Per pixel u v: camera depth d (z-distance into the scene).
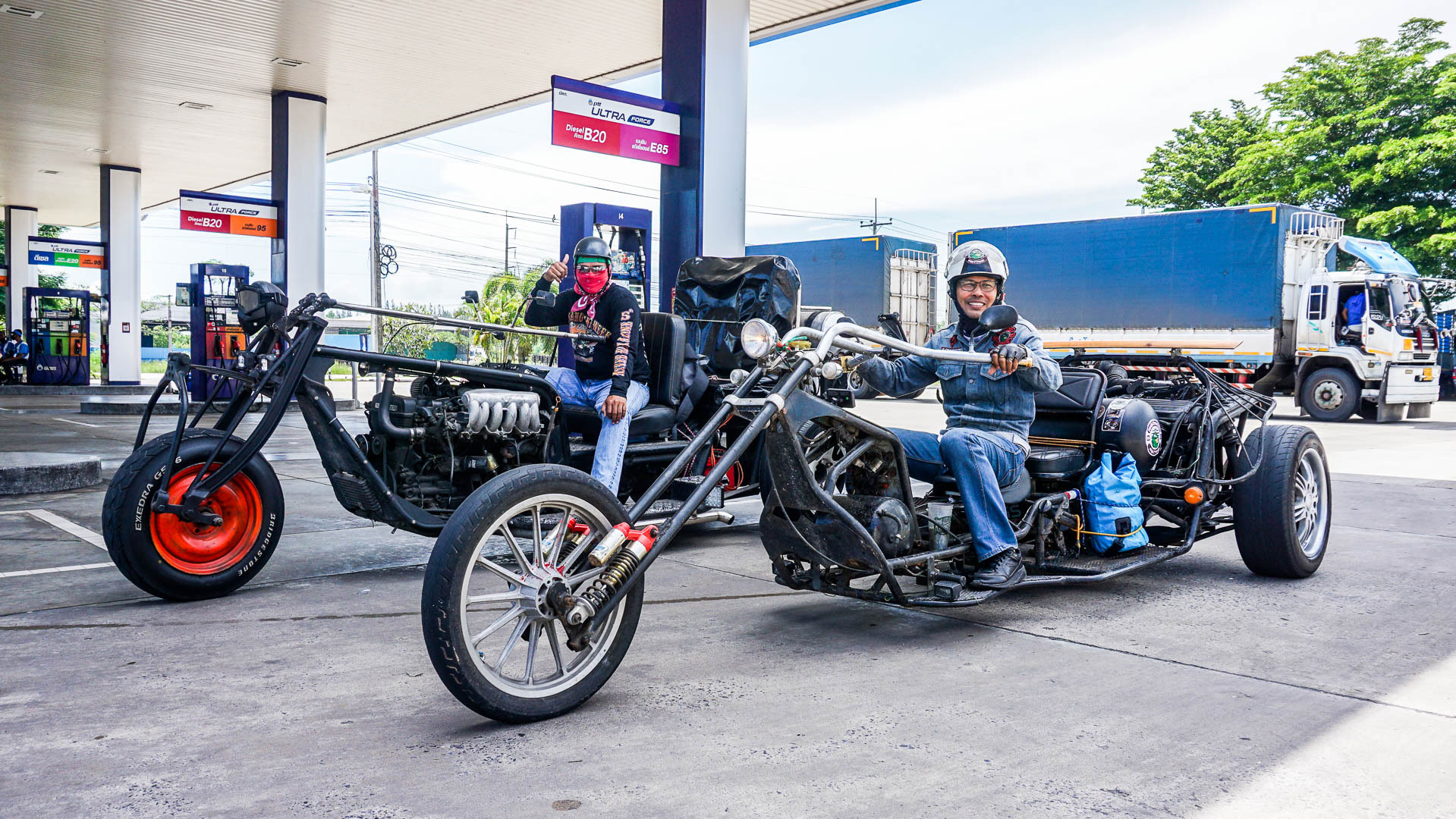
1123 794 2.38
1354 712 2.94
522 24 13.34
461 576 2.66
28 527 5.88
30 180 25.97
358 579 4.70
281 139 16.62
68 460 7.52
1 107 17.98
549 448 4.99
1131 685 3.19
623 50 14.44
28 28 13.59
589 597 2.84
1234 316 17.19
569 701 2.89
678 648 3.60
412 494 4.64
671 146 9.39
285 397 4.29
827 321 3.47
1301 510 4.80
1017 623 3.96
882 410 18.14
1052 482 4.36
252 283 4.42
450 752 2.62
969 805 2.31
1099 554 4.28
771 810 2.29
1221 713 2.93
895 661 3.46
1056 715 2.91
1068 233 19.30
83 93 16.97
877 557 3.43
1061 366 5.20
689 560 5.29
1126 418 4.36
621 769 2.52
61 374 24.02
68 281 44.47
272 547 4.45
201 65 15.23
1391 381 15.61
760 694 3.10
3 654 3.47
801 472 3.40
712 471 3.13
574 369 5.35
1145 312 18.31
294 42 14.16
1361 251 16.66
